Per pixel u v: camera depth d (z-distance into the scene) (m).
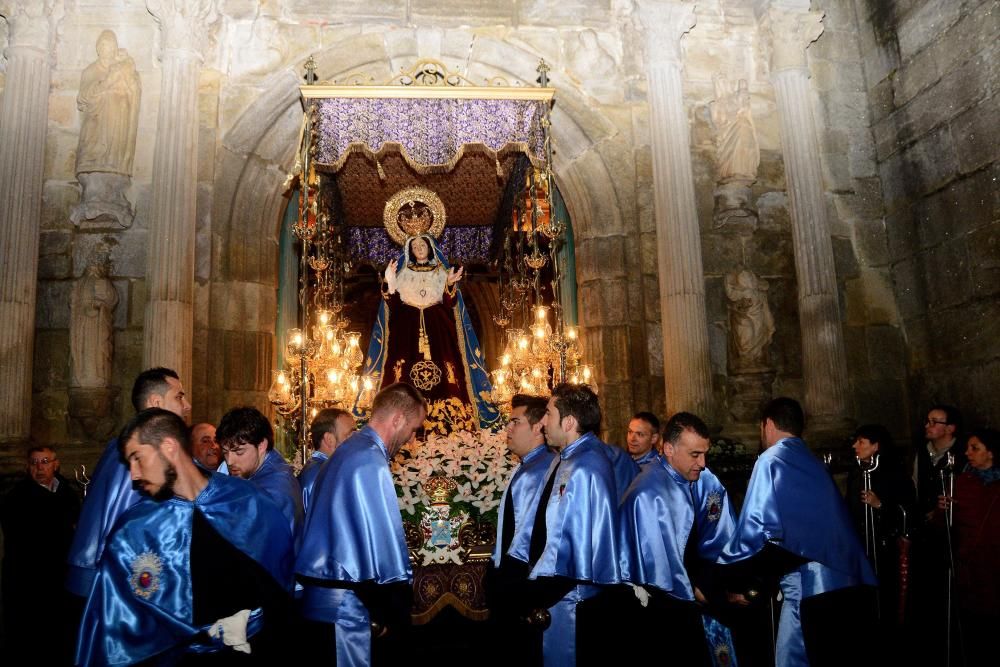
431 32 10.04
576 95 10.10
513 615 4.20
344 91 8.12
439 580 6.00
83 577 3.96
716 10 10.44
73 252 8.95
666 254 9.29
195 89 9.12
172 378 4.36
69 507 6.61
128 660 3.07
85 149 8.96
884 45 10.29
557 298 8.38
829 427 9.01
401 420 4.17
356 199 10.88
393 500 3.87
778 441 4.52
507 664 4.59
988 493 5.80
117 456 4.10
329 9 9.93
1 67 9.06
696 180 10.01
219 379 9.08
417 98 8.28
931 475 6.73
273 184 9.75
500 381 7.96
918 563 6.34
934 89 9.46
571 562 3.82
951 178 9.17
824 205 9.72
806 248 9.55
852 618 4.17
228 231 9.41
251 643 3.25
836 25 10.73
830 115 10.46
